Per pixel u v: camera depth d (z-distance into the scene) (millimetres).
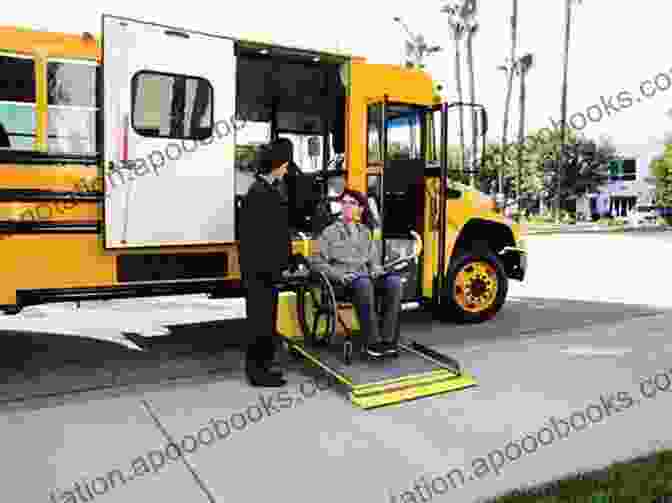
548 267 11766
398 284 4512
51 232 4078
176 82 4305
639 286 9086
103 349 5133
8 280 3971
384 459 2932
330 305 4340
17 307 4012
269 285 4027
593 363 4621
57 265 4113
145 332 5840
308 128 6473
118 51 4047
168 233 4309
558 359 4738
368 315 4332
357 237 4645
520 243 6547
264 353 4105
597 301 7691
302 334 4891
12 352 5012
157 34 4191
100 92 4078
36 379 4250
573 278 10078
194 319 6520
